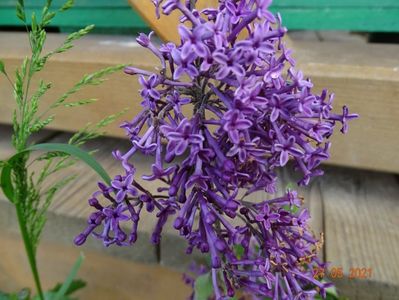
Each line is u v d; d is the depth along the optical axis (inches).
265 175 6.4
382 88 11.3
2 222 14.1
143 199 6.3
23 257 14.9
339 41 17.2
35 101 6.9
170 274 13.0
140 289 13.5
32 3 18.4
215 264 6.1
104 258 13.4
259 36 5.4
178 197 6.2
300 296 7.1
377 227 11.4
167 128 5.5
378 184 13.4
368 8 15.8
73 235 12.7
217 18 5.3
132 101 13.2
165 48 6.2
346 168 14.2
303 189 13.3
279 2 16.2
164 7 5.6
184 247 11.8
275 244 6.9
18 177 7.2
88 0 17.9
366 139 11.9
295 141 6.1
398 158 11.9
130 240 6.5
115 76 13.0
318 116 6.1
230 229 6.5
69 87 13.6
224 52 5.3
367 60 13.3
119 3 17.6
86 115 13.9
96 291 14.2
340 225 11.5
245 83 5.4
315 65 12.3
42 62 6.6
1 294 13.6
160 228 6.5
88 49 15.0
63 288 9.7
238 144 5.6
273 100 5.6
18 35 18.9
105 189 6.3
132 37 17.7
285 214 6.9
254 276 7.2
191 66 5.3
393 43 17.4
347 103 11.7
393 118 11.5
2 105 14.9
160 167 6.0
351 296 10.4
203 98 6.3
